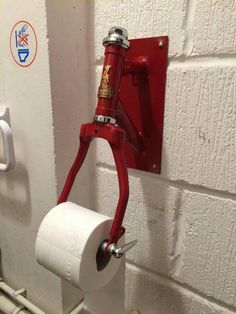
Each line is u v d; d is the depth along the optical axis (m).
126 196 0.35
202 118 0.39
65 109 0.49
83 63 0.50
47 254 0.38
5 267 0.70
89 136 0.38
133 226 0.52
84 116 0.53
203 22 0.36
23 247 0.62
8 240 0.66
